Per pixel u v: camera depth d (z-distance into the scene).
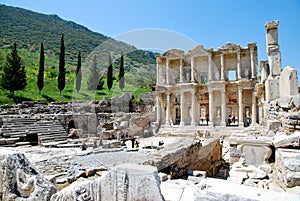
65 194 4.61
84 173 8.78
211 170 12.27
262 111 21.52
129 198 3.92
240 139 10.12
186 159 8.34
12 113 25.91
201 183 4.23
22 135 19.33
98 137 12.45
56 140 20.20
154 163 5.64
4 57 53.72
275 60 17.48
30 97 40.59
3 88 39.28
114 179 4.10
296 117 9.16
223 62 37.50
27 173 5.76
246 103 37.09
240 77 36.25
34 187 5.34
